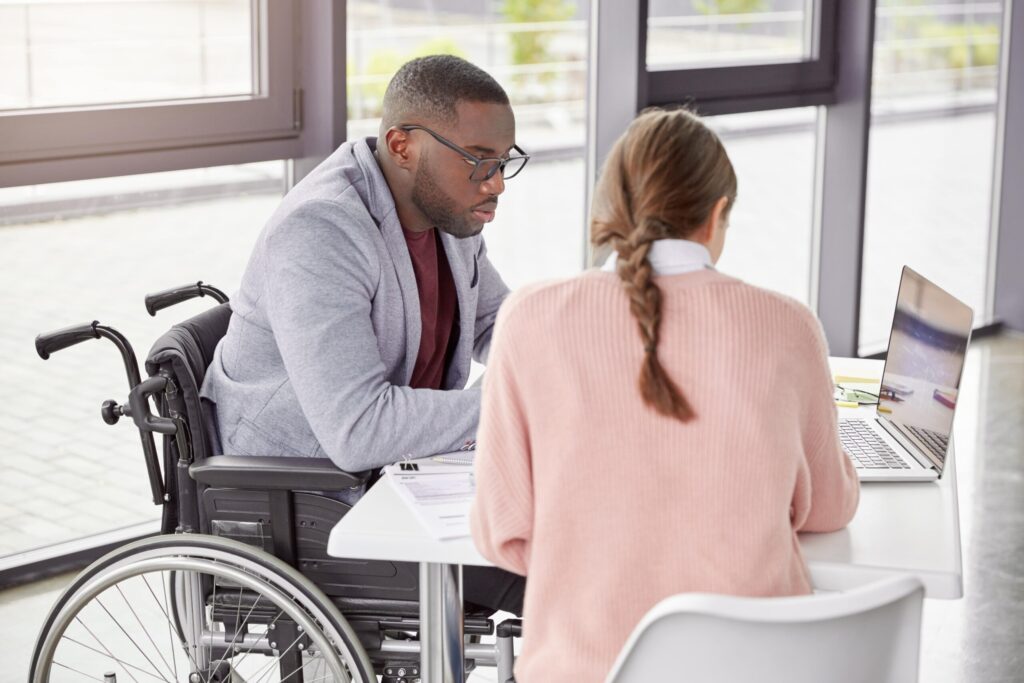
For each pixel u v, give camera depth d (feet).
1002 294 17.72
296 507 6.36
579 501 4.58
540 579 4.68
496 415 4.80
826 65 14.43
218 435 6.88
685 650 4.35
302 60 10.40
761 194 14.53
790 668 4.35
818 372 4.76
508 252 12.66
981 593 10.09
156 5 9.63
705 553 4.51
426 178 6.63
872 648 4.45
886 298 16.20
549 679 4.64
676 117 4.79
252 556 6.27
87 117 9.30
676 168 4.67
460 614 5.76
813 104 14.42
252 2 10.14
